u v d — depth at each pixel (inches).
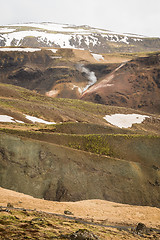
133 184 2370.8
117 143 2903.5
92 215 1205.1
